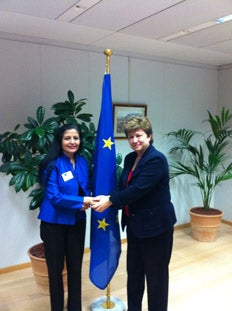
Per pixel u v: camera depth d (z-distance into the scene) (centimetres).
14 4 216
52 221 213
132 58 374
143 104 389
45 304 256
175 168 423
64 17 244
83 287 284
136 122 193
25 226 326
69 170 217
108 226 231
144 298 258
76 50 334
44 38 311
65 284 263
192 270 320
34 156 266
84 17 243
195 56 393
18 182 247
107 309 243
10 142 262
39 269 264
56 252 217
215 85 464
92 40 316
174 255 357
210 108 462
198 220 398
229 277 304
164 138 416
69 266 227
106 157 226
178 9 225
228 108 452
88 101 347
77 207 208
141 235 193
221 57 399
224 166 458
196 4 215
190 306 253
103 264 232
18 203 320
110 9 225
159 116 408
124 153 382
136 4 215
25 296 269
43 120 280
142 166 191
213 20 250
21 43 302
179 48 348
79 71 338
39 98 318
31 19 249
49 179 212
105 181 225
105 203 202
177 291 277
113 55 358
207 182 416
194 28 272
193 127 445
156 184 190
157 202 192
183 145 425
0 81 296
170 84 413
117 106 365
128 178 204
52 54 320
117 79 365
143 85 388
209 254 361
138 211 195
